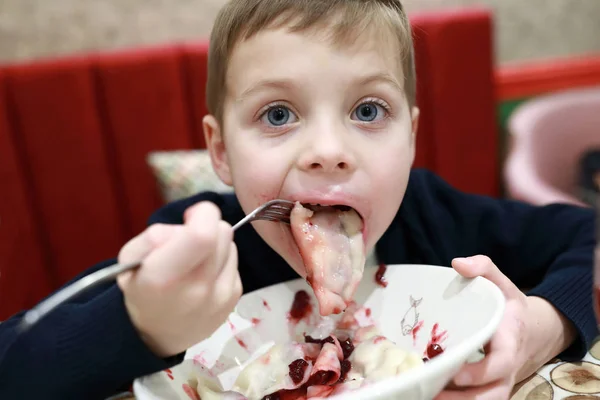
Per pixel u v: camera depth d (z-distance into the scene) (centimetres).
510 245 87
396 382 35
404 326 55
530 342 54
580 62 199
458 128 168
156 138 156
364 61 58
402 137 61
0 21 158
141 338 43
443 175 171
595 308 59
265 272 79
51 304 34
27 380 46
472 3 183
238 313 58
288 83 57
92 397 46
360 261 57
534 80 195
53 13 160
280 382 52
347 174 56
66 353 45
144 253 39
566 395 52
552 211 87
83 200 156
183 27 169
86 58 149
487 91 167
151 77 152
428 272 56
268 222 62
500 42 193
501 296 46
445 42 160
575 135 185
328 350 52
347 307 58
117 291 46
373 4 62
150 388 44
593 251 73
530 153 164
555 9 193
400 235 83
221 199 84
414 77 74
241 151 60
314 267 54
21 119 148
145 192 159
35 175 152
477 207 90
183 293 39
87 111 150
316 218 58
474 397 47
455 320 51
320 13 58
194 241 38
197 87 155
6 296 133
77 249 160
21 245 150
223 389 52
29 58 163
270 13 59
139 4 164
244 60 60
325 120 56
